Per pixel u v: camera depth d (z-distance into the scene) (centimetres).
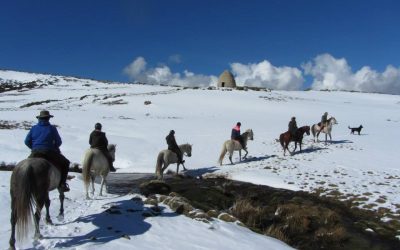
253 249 885
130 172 2167
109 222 977
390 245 1085
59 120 4038
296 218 1233
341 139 3238
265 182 1827
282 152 2653
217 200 1478
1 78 12681
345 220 1280
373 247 1068
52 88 10362
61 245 813
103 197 1338
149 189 1575
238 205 1327
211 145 2925
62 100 6931
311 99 7644
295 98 7419
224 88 8275
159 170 1809
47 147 923
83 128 3503
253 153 2636
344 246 1070
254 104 5959
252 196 1532
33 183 782
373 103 7975
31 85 11369
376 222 1263
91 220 992
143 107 5466
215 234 956
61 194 986
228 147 2245
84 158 1255
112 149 1639
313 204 1411
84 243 827
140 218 1030
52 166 867
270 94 7512
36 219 820
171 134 1894
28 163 802
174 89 8394
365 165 2166
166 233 930
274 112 5391
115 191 1592
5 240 837
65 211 1103
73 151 2492
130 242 848
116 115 4712
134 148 2725
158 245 849
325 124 3002
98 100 6450
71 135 3058
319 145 2908
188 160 2433
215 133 3484
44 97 8125
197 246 864
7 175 1480
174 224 1002
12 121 3894
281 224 1220
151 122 4084
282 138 2505
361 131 3809
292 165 2180
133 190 1628
